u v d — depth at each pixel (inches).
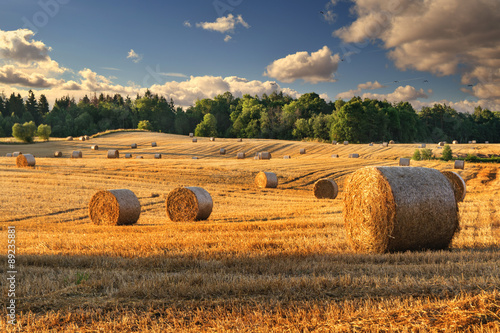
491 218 582.6
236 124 4751.5
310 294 228.5
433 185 385.4
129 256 368.5
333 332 174.4
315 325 183.5
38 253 386.9
